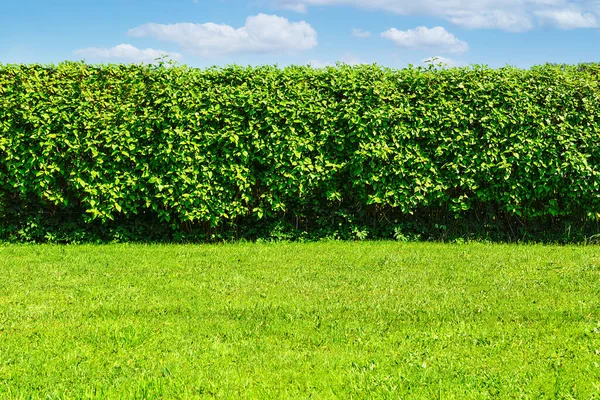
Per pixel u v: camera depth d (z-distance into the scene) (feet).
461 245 31.45
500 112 31.40
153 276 24.21
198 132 31.14
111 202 31.27
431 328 17.65
